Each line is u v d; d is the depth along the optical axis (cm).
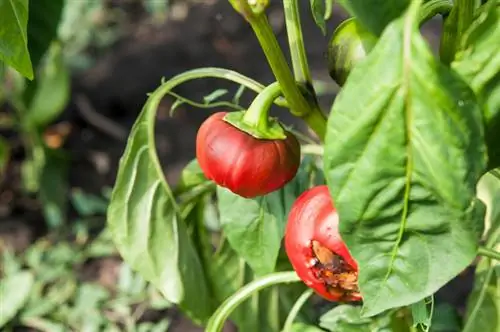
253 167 67
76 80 166
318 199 68
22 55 66
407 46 55
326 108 149
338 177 57
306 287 87
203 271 84
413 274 60
